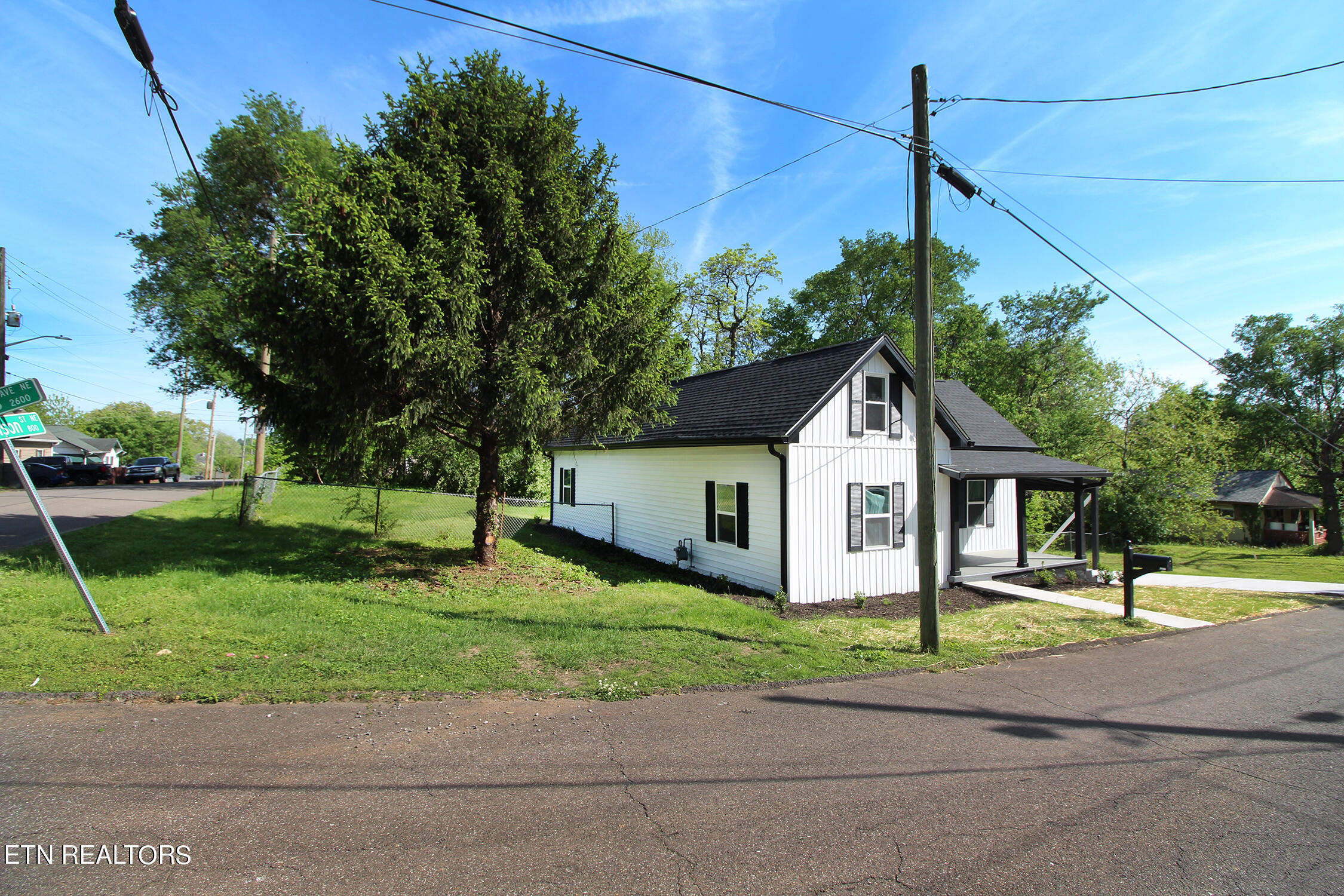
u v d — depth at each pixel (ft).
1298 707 18.99
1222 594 40.55
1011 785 13.38
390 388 29.32
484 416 32.65
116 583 27.50
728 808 12.04
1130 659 24.41
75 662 18.51
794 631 27.14
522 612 27.71
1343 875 10.32
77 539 37.68
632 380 34.65
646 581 40.34
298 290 27.91
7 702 15.87
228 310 30.53
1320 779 14.06
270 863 9.73
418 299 27.20
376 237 26.58
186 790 11.98
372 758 13.69
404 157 32.63
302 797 11.87
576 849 10.43
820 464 38.09
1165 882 10.03
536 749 14.47
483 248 31.12
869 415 40.96
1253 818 12.22
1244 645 27.14
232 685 17.46
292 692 17.25
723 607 30.48
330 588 29.78
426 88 32.19
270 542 42.01
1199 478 85.10
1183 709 18.70
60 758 13.09
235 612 24.76
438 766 13.43
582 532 64.95
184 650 19.98
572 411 35.65
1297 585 44.27
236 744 14.14
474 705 17.08
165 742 14.03
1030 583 43.73
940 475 42.65
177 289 66.54
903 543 41.70
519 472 89.66
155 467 117.80
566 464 69.72
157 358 70.33
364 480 47.80
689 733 15.76
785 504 36.65
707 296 113.60
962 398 60.49
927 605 24.63
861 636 27.63
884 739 15.79
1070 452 96.02
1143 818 12.14
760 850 10.59
